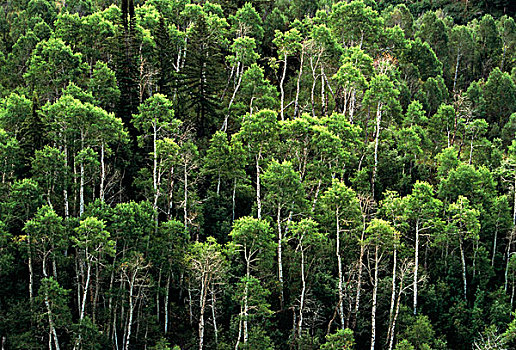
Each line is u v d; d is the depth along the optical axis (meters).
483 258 66.19
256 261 63.53
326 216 63.97
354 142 73.81
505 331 60.28
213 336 58.97
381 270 66.38
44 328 53.72
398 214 63.78
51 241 54.69
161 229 59.09
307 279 61.81
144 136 68.56
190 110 86.69
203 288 56.53
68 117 61.41
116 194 70.44
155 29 90.88
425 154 87.31
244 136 69.12
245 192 71.50
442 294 64.50
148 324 57.62
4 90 91.00
